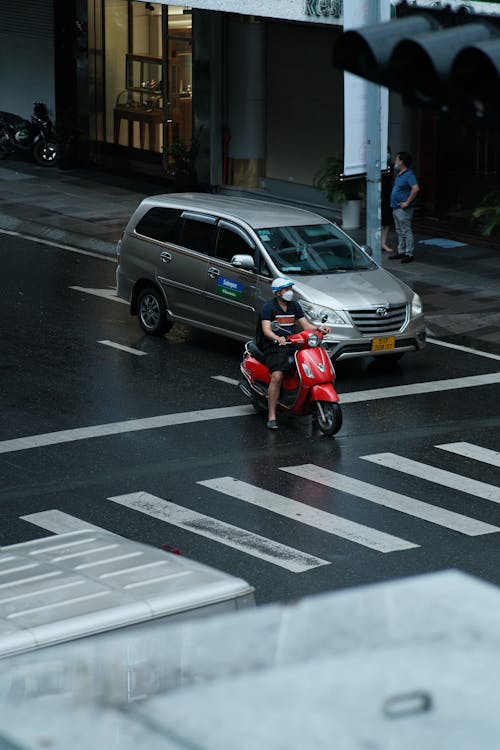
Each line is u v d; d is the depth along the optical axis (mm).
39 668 2301
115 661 2232
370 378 19906
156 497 14422
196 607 6000
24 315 23781
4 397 18531
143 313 22531
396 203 27641
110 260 29062
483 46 3023
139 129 39562
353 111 23406
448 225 31016
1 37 43125
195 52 36031
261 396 17531
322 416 16797
